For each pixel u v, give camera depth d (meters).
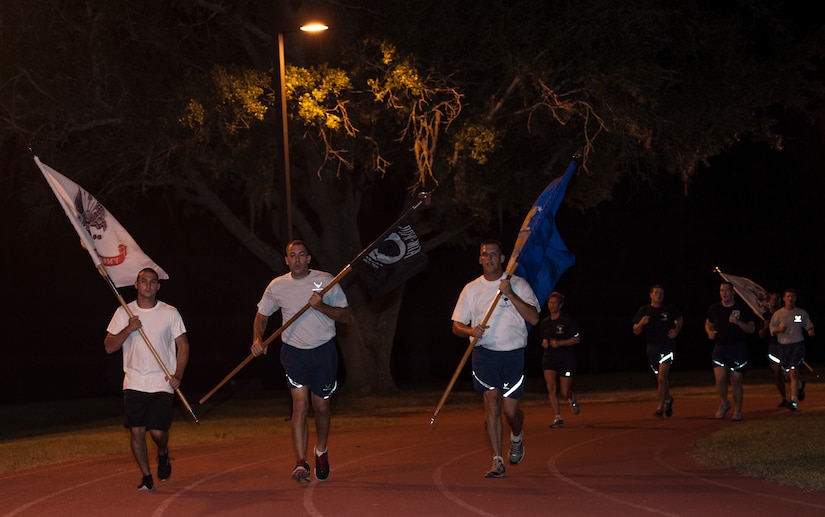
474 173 23.36
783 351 18.42
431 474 10.73
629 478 10.09
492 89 24.77
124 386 9.86
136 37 23.27
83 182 24.64
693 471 10.51
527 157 25.89
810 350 45.88
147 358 9.82
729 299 16.55
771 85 24.53
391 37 21.75
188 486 10.32
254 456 13.02
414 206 10.54
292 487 10.05
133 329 9.62
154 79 23.59
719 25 24.45
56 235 26.62
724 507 8.36
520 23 22.36
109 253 10.66
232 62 24.16
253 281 35.56
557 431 15.34
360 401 24.88
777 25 25.05
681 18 24.11
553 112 22.69
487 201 24.67
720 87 24.44
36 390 38.69
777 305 18.92
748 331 16.53
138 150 23.58
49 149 23.45
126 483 10.76
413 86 21.48
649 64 22.59
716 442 12.59
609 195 25.44
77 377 44.12
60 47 22.50
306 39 24.12
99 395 36.22
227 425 18.23
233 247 34.12
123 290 39.56
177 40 24.42
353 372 27.09
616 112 22.78
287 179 19.64
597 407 20.62
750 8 24.81
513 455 10.80
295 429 10.19
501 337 10.20
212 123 22.45
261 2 24.41
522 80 22.52
